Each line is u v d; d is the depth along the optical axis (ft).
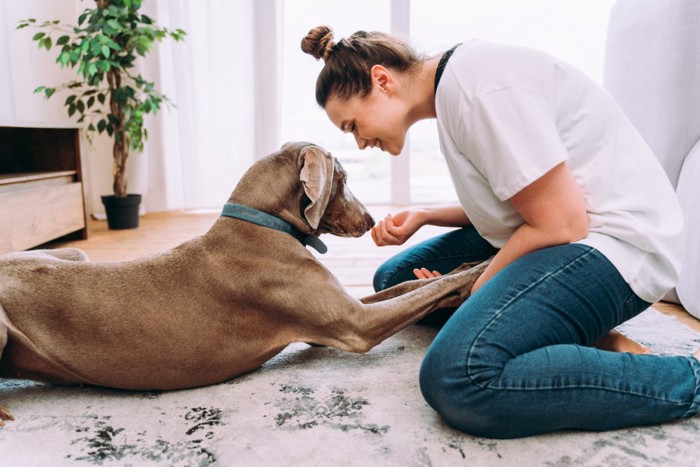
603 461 3.45
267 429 3.91
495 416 3.56
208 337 4.43
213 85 14.35
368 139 4.58
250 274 4.50
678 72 6.45
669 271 3.99
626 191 3.95
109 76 12.37
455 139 4.06
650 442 3.64
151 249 10.39
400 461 3.48
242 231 4.58
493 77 3.78
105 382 4.42
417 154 17.43
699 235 5.97
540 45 14.14
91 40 11.37
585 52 14.07
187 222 13.41
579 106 4.00
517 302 3.73
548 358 3.55
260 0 14.06
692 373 3.75
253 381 4.71
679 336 5.49
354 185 16.65
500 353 3.57
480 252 5.94
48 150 11.60
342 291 4.71
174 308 4.35
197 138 14.53
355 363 5.04
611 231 3.89
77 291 4.27
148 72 14.07
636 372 3.63
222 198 14.85
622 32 7.25
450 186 18.20
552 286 3.77
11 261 4.39
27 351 4.17
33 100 13.15
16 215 9.41
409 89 4.37
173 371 4.41
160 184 14.69
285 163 4.75
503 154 3.70
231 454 3.62
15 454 3.68
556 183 3.74
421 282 5.15
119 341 4.26
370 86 4.33
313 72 14.74
